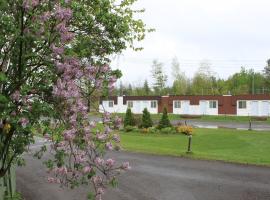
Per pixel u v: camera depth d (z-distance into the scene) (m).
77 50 7.07
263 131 37.94
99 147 6.75
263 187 14.63
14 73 6.39
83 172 6.59
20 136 6.54
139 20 10.84
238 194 13.63
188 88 116.19
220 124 49.69
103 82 7.02
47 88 6.36
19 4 5.96
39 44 6.30
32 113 6.22
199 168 18.56
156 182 15.43
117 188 14.30
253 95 63.06
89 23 7.70
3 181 10.91
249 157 21.97
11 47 6.19
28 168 17.89
